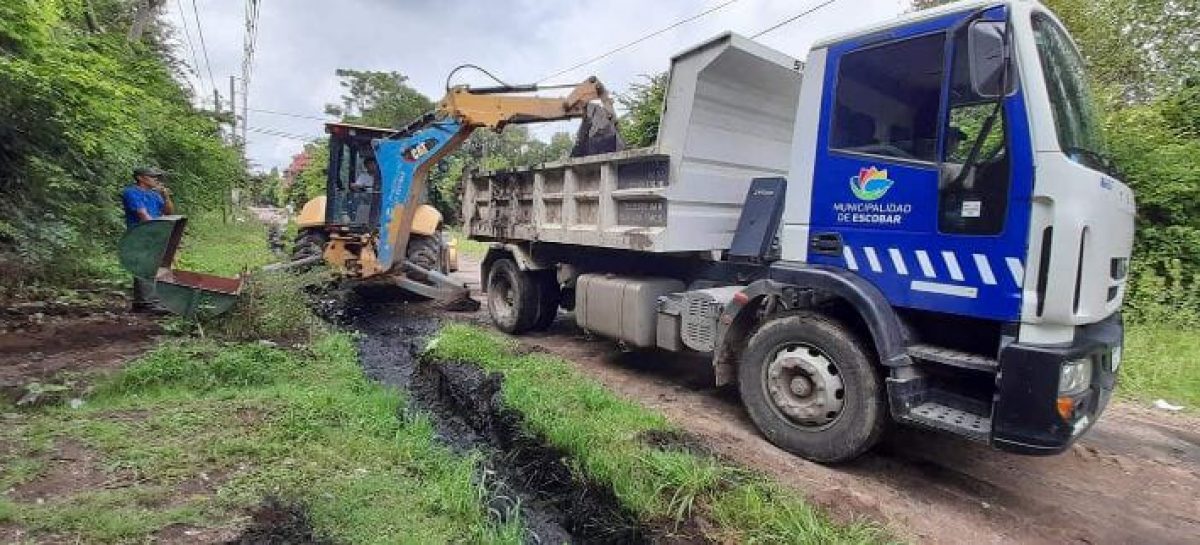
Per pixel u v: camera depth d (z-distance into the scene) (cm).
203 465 313
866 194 369
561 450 383
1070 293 294
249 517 269
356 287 870
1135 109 791
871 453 403
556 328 754
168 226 536
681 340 499
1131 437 454
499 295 733
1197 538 318
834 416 374
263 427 362
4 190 690
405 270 806
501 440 411
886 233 360
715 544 285
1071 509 343
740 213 525
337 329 671
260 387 450
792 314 396
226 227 1914
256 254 1188
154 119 1086
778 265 414
